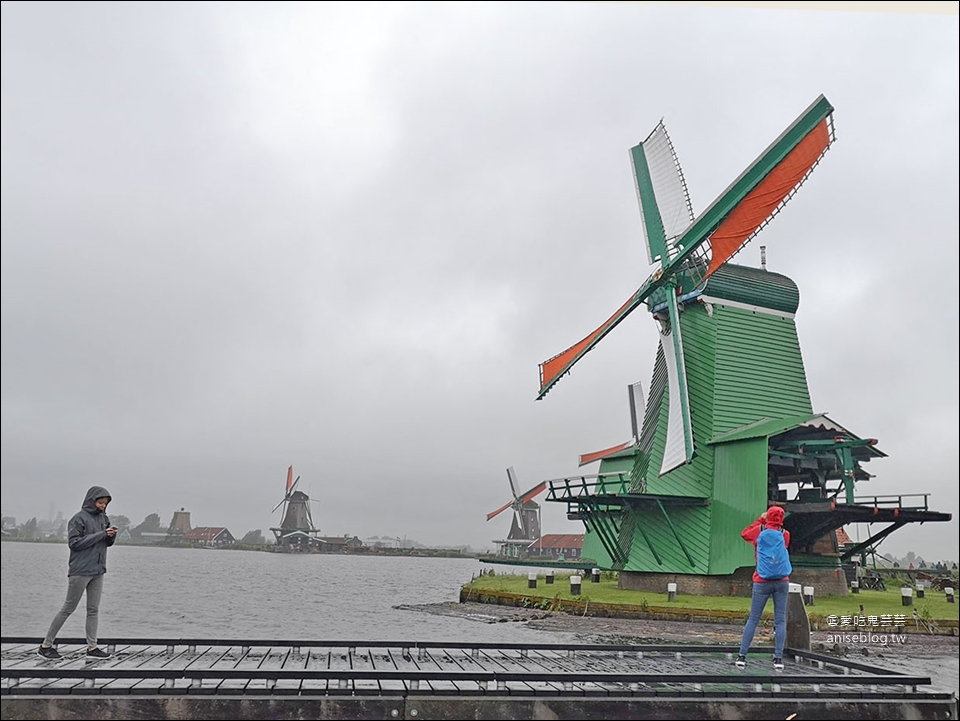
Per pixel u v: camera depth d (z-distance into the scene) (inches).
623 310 1587.1
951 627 1056.8
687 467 1430.9
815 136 1370.6
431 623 1203.2
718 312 1467.8
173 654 416.8
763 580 420.2
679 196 1515.7
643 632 1002.1
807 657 454.9
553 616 1232.2
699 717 337.4
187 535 6402.6
